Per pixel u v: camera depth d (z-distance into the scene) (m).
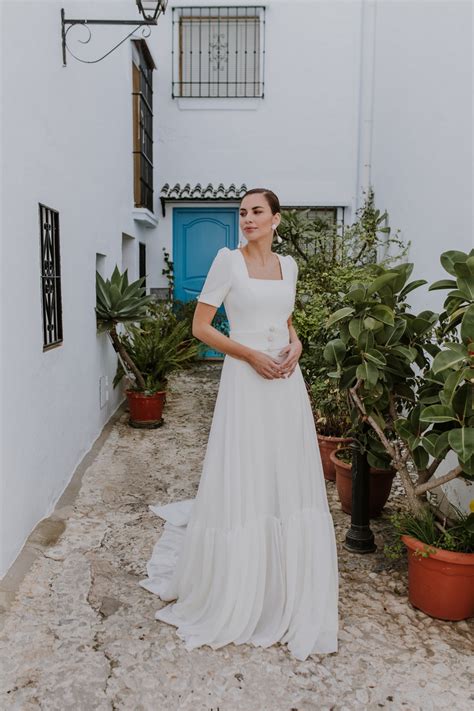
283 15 7.54
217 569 2.20
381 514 3.39
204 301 2.21
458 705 1.88
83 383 4.14
